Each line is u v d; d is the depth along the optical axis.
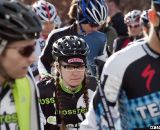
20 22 4.20
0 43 4.25
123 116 4.76
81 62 6.20
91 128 4.89
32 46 4.34
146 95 4.57
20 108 4.61
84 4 8.64
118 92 4.66
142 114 4.61
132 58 4.59
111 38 12.41
